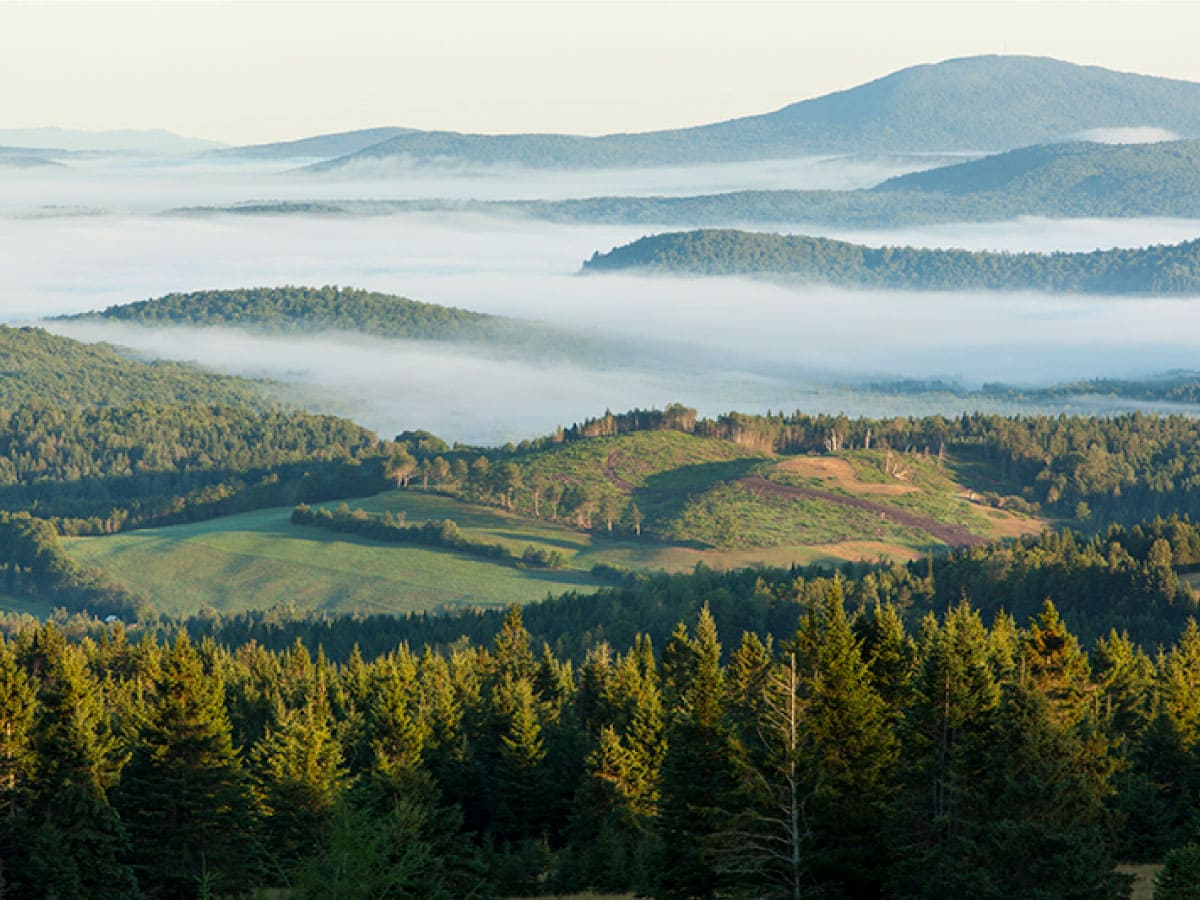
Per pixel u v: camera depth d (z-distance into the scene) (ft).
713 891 272.72
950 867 221.25
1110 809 263.70
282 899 243.81
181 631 329.93
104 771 311.47
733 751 271.49
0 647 310.45
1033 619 315.58
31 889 294.87
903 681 309.01
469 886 282.56
